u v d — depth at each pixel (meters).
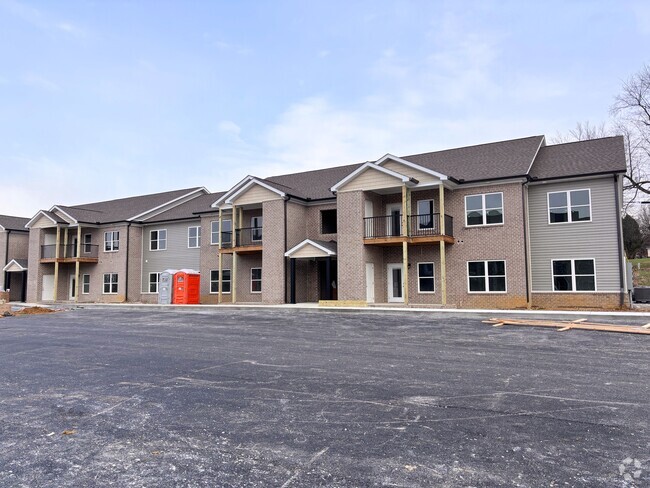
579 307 18.34
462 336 11.12
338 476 3.93
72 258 31.48
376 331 12.32
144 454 4.51
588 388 6.46
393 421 5.25
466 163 22.00
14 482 3.95
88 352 10.38
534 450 4.38
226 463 4.25
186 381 7.39
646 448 4.39
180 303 25.66
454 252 20.38
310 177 27.92
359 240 20.80
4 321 17.80
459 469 4.01
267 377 7.48
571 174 18.69
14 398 6.69
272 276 23.11
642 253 55.19
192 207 30.80
